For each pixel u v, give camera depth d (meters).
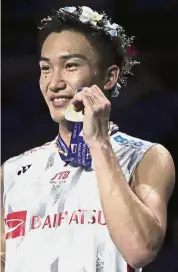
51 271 4.12
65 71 4.25
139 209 3.87
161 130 8.96
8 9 9.48
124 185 3.91
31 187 4.39
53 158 4.46
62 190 4.29
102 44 4.34
